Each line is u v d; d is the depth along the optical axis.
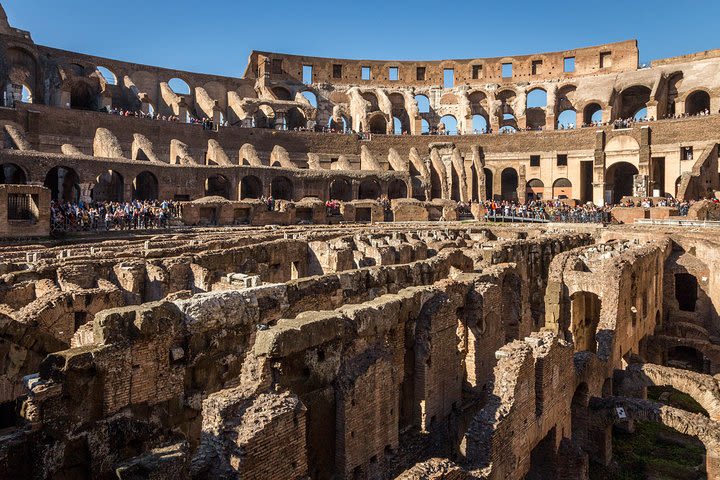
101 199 63.81
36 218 37.00
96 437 11.09
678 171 74.50
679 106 81.25
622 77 89.56
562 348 17.52
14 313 16.98
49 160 50.12
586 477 17.33
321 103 98.81
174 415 12.55
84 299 18.27
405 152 86.56
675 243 41.06
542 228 55.62
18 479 10.17
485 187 82.50
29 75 71.19
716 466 16.92
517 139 86.50
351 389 13.13
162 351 12.31
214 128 75.31
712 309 37.25
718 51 83.56
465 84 101.69
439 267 24.14
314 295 16.83
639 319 28.61
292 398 11.00
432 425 16.34
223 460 9.84
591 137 81.56
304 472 10.98
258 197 65.94
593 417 19.67
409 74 103.25
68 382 10.73
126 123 68.06
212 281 22.03
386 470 14.19
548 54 98.25
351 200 70.69
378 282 19.91
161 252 26.25
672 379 21.17
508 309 25.00
